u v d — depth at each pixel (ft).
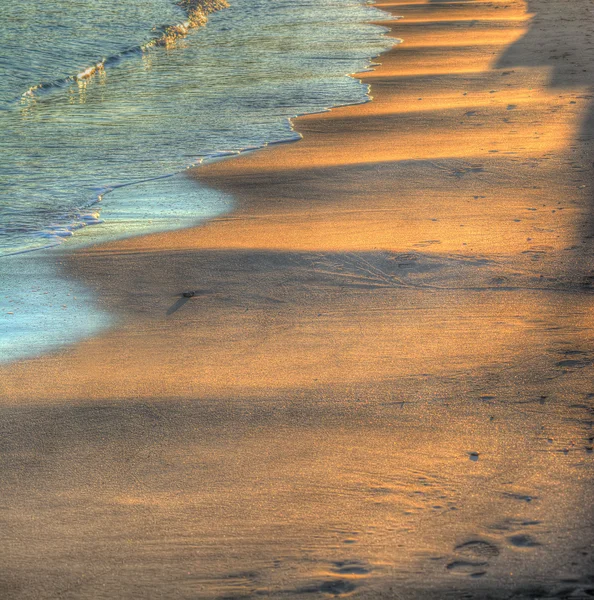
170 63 232.94
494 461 47.91
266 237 92.68
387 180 114.01
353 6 374.84
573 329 65.36
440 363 60.64
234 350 65.05
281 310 72.49
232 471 48.67
